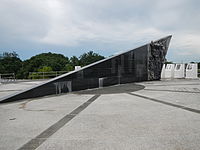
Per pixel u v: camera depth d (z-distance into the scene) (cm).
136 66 1585
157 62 1806
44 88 909
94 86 1199
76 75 1077
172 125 415
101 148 303
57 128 412
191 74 2048
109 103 695
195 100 733
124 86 1302
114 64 1370
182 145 307
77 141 335
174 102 695
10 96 772
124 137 348
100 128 405
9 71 5481
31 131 396
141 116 498
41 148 309
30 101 773
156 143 317
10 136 369
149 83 1508
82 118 490
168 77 2191
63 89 1002
